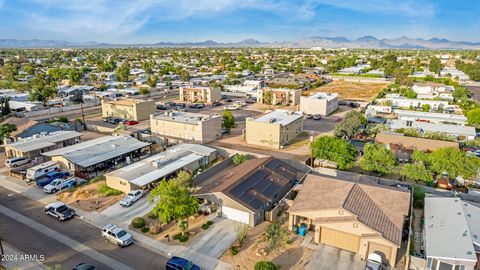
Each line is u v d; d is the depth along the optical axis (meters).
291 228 35.41
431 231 32.12
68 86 134.12
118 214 39.00
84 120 87.25
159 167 48.75
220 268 29.50
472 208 36.09
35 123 71.25
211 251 31.94
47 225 36.66
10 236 34.44
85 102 105.06
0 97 101.81
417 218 38.19
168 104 107.62
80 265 28.36
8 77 158.88
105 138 62.47
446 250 28.75
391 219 32.59
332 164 51.66
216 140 69.75
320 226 32.91
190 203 35.09
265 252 31.64
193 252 31.78
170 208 33.72
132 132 70.50
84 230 35.72
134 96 122.00
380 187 37.53
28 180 47.91
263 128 65.19
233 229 35.69
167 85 142.25
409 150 58.81
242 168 46.31
